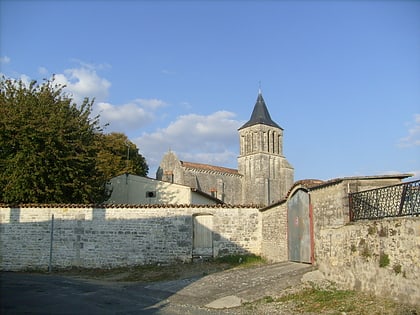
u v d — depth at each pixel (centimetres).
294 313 979
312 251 1516
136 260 1959
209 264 1928
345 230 1172
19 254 1919
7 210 1942
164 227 1995
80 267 1931
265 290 1224
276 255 1878
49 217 1952
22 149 2147
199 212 2030
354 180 1305
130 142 5044
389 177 1318
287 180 7681
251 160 7512
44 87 2480
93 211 1972
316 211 1497
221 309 1084
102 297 1228
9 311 968
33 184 2128
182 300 1214
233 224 2070
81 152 2402
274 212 1923
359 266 1093
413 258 894
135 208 1992
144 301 1188
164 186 3039
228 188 7012
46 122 2220
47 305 1062
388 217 1030
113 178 3084
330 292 1127
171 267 1898
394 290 949
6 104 2291
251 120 7925
